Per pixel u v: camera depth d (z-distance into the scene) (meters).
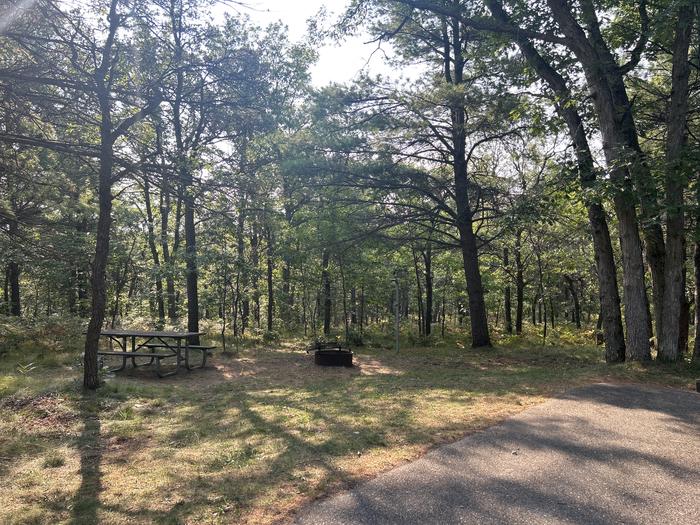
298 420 6.31
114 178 8.36
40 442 5.48
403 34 17.95
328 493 3.82
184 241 20.02
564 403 6.98
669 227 10.40
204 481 4.16
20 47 7.32
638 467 4.34
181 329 18.39
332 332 24.84
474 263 18.09
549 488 3.88
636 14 12.45
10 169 8.76
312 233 18.84
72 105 7.55
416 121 15.65
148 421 6.62
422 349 17.81
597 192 10.05
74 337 15.67
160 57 8.34
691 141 14.15
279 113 9.48
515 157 17.03
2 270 22.88
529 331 27.22
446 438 5.25
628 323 10.89
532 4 11.48
